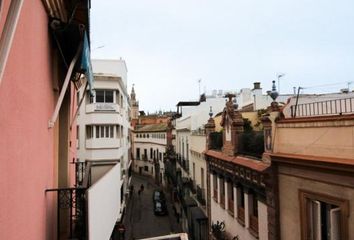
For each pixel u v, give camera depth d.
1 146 3.24
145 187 53.72
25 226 4.21
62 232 7.12
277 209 9.30
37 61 4.98
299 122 8.42
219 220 16.56
